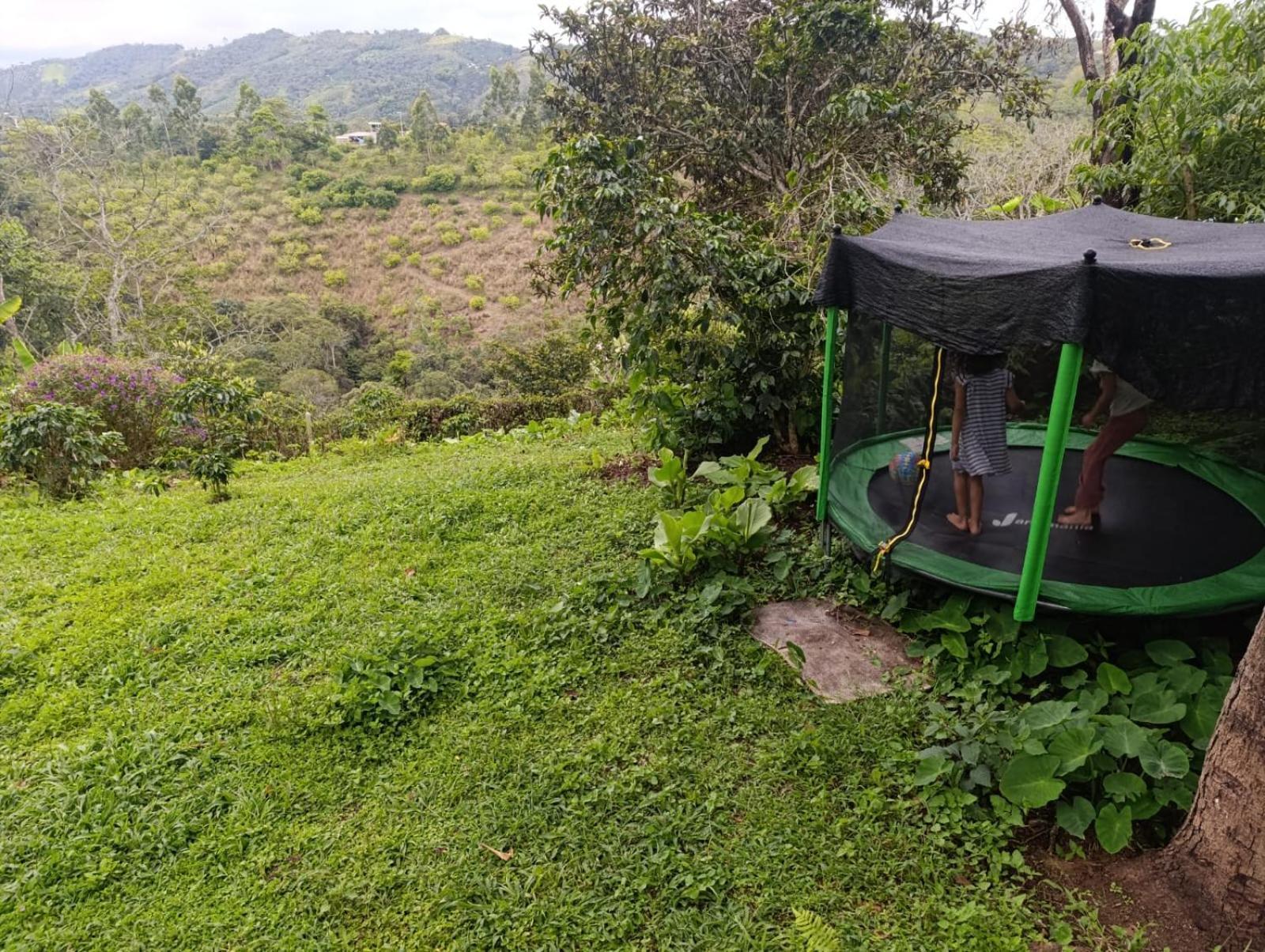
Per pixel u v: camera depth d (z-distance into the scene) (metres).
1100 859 2.54
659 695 3.46
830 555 4.59
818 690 3.46
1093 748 2.63
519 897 2.46
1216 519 4.17
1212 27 5.57
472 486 6.38
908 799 2.79
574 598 4.26
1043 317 3.00
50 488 7.39
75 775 3.06
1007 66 9.62
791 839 2.63
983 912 2.31
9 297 23.38
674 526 4.32
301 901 2.49
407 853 2.67
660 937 2.31
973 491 4.07
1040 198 7.79
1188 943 2.22
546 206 5.79
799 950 2.23
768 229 8.01
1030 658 3.28
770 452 6.34
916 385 5.38
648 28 10.03
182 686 3.72
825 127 8.80
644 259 5.46
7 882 2.60
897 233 4.67
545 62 10.46
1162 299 2.86
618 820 2.75
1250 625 3.57
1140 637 3.50
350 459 9.63
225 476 7.07
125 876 2.62
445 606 4.37
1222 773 2.18
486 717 3.37
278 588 4.72
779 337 5.83
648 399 6.16
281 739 3.28
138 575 5.06
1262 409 3.01
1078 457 5.08
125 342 22.23
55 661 3.95
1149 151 6.09
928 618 3.62
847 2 8.59
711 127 9.80
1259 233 4.01
